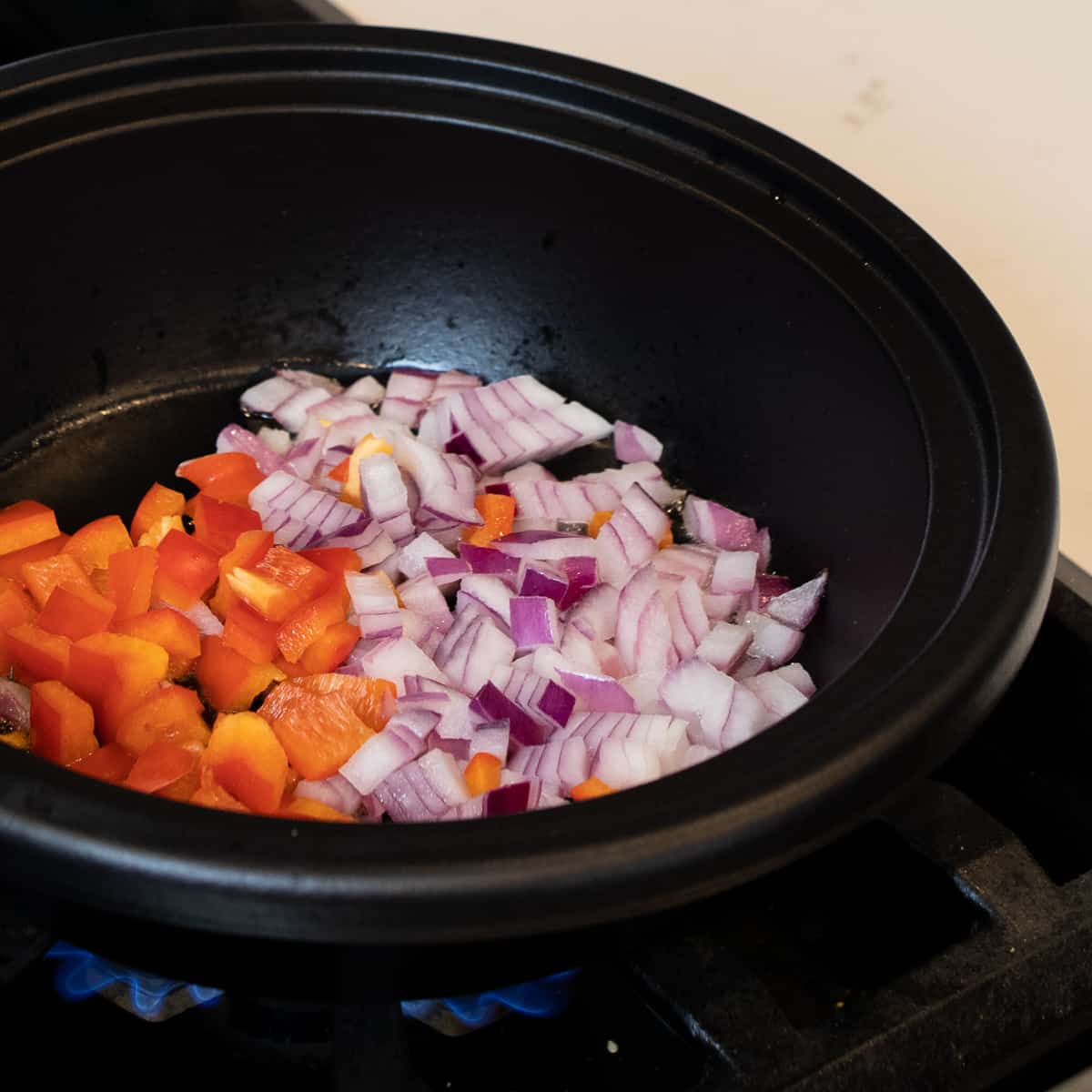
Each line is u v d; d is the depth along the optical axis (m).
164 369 1.08
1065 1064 0.69
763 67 1.25
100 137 0.93
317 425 1.05
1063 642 0.83
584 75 0.94
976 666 0.57
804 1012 0.73
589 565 0.94
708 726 0.84
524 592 0.92
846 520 0.89
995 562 0.61
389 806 0.79
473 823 0.50
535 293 1.07
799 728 0.55
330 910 0.48
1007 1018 0.64
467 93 0.97
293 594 0.86
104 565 0.93
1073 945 0.66
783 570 0.97
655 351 1.04
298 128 0.98
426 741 0.82
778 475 0.97
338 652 0.88
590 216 1.00
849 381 0.86
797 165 0.88
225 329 1.08
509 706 0.83
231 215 1.03
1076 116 1.25
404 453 1.03
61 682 0.83
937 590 0.63
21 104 0.90
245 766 0.76
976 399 0.73
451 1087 0.69
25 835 0.49
